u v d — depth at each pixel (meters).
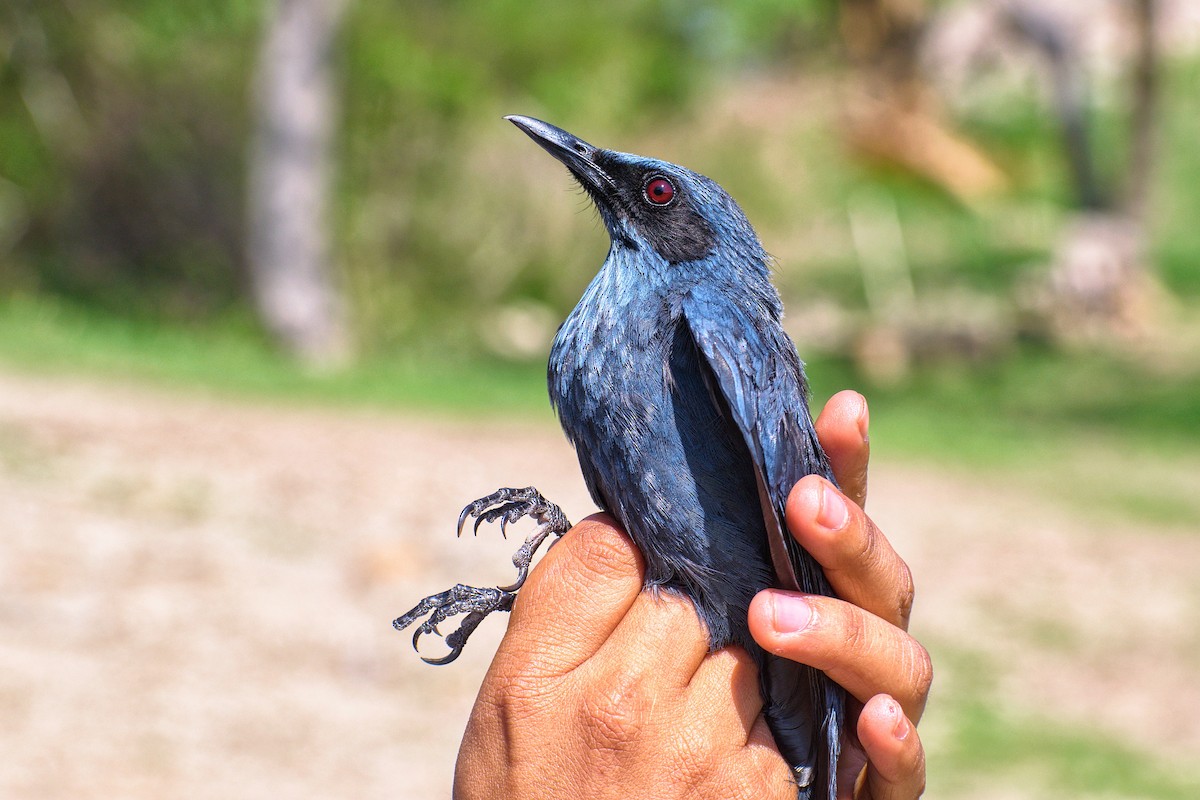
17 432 13.05
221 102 23.91
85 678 8.11
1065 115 28.64
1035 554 13.25
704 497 3.46
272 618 9.52
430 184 24.48
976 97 38.34
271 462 13.45
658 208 3.91
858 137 30.47
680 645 3.00
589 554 3.07
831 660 2.90
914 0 33.47
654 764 2.91
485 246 24.75
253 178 22.73
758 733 3.09
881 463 17.48
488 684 3.02
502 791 2.95
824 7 32.84
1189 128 40.81
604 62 25.73
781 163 27.44
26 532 10.45
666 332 3.57
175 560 10.41
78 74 23.45
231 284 24.08
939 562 12.72
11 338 18.88
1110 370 24.88
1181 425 21.45
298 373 19.66
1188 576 12.85
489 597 3.81
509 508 3.83
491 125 24.52
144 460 12.82
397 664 9.12
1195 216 35.97
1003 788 8.04
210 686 8.28
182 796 6.75
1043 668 10.30
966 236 34.22
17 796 6.48
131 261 24.11
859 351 25.52
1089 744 8.83
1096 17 30.28
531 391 20.33
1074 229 28.86
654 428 3.50
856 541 2.96
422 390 19.20
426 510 12.49
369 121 24.00
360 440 15.13
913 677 2.96
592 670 2.96
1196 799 7.85
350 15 23.88
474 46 25.14
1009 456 18.61
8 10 22.62
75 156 23.58
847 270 30.64
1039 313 27.52
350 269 24.11
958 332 26.11
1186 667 10.47
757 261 3.98
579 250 24.98
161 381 17.31
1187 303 29.53
